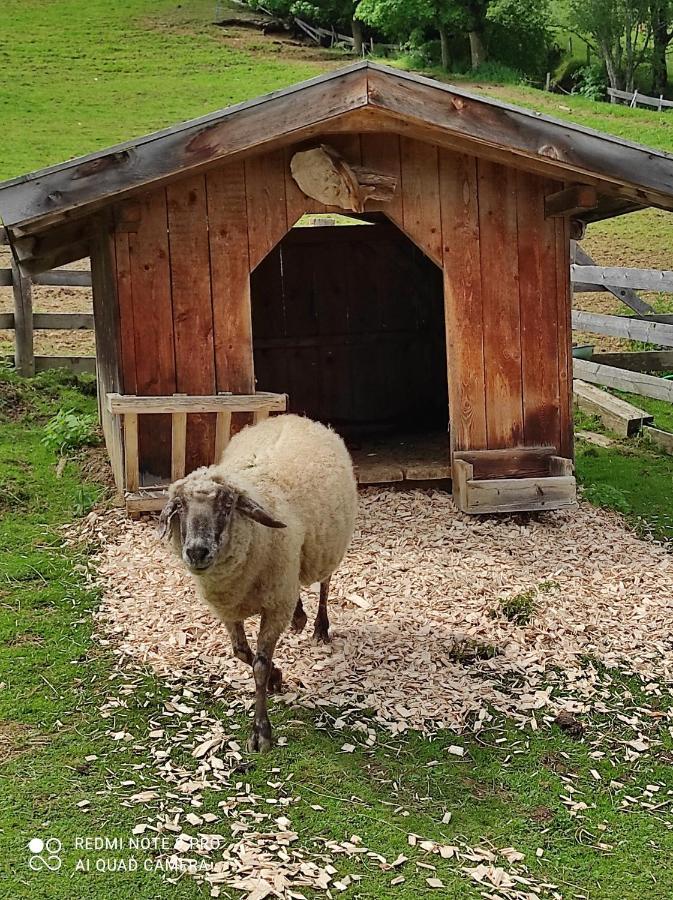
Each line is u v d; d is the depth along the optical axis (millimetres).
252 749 2801
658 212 11047
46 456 5062
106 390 5094
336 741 2867
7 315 6277
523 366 4680
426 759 2818
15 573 3820
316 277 6289
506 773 2789
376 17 21016
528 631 3492
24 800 2557
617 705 3145
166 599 3633
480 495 4418
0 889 2246
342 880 2332
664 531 4578
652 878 2430
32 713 2961
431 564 3969
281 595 2852
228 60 19594
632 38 22875
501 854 2473
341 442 3400
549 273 4656
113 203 4203
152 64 18781
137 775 2684
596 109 16812
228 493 2699
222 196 4359
